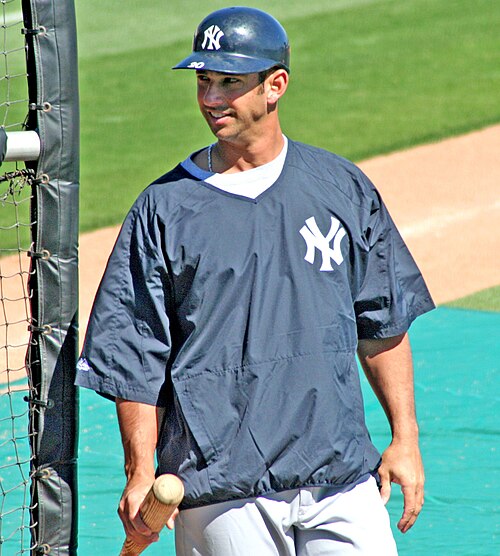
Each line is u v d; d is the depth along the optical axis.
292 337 12.23
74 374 13.25
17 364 26.95
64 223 13.02
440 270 35.81
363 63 59.31
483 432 23.03
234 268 12.13
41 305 13.05
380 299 13.30
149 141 50.59
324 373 12.29
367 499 12.67
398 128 51.19
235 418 12.13
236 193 12.38
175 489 11.04
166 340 12.26
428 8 66.50
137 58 61.22
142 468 12.01
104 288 12.34
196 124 52.69
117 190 44.72
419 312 13.76
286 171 12.64
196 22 66.69
